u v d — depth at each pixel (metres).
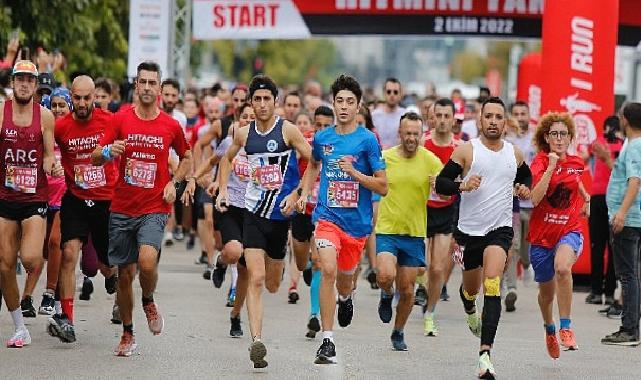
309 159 26.47
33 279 30.97
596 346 30.16
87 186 28.25
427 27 55.88
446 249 31.44
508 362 27.33
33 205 26.59
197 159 35.78
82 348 27.17
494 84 119.19
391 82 44.81
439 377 25.16
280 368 25.53
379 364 26.47
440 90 139.38
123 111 25.98
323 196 26.30
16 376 23.84
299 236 30.55
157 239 25.80
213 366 25.52
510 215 25.97
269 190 26.25
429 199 31.41
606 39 40.78
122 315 26.47
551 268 27.91
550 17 41.03
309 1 55.88
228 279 41.16
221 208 27.58
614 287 38.38
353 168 25.70
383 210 27.81
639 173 30.34
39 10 52.50
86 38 55.81
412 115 27.97
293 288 36.50
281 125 26.55
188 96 52.88
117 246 26.09
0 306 29.08
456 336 31.09
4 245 26.48
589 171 40.78
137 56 54.34
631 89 68.81
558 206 27.64
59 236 30.69
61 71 53.44
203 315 32.81
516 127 41.53
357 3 55.84
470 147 25.78
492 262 25.09
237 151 27.62
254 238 26.19
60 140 28.27
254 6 56.09
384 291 28.28
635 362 28.05
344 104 25.95
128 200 25.91
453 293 40.56
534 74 63.31
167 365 25.47
